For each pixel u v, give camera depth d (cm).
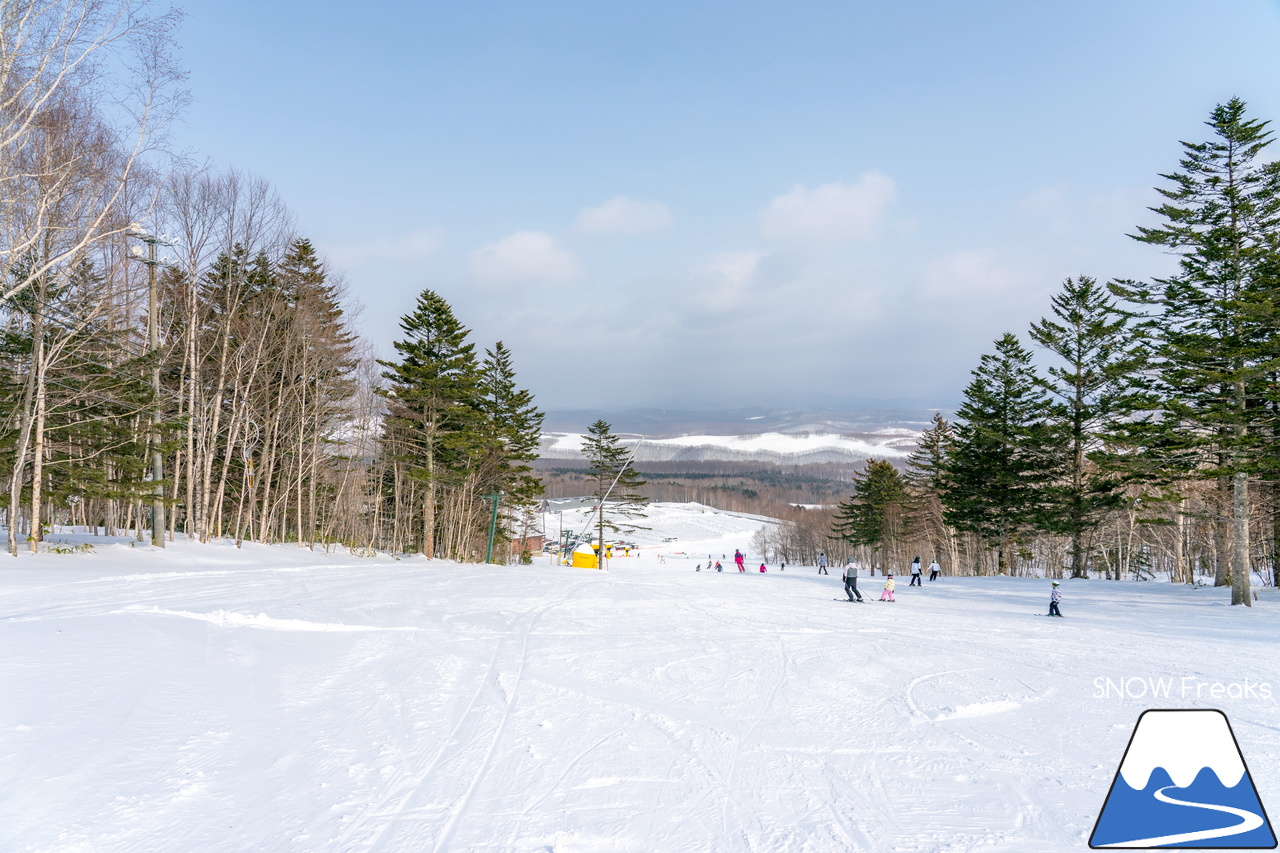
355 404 4369
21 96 1587
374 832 447
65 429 2480
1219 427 2538
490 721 705
